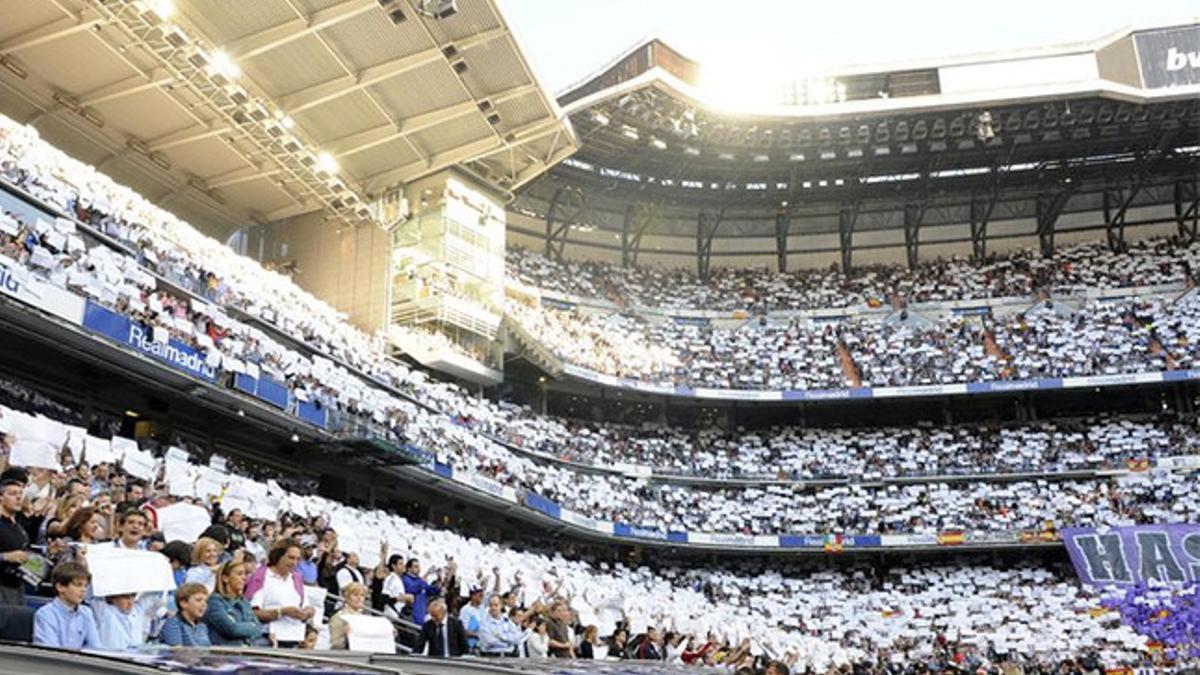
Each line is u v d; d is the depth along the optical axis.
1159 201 58.53
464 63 34.75
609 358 49.62
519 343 44.31
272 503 17.67
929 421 53.12
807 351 53.88
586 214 58.16
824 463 49.09
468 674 3.92
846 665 30.80
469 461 35.94
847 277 59.00
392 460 31.98
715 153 52.97
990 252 59.66
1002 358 51.53
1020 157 54.31
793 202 58.25
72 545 9.71
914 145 52.94
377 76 34.41
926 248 60.16
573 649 15.56
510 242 55.88
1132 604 41.06
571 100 51.41
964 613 42.25
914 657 38.91
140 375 24.52
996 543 44.59
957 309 56.03
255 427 29.62
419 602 15.35
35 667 2.62
